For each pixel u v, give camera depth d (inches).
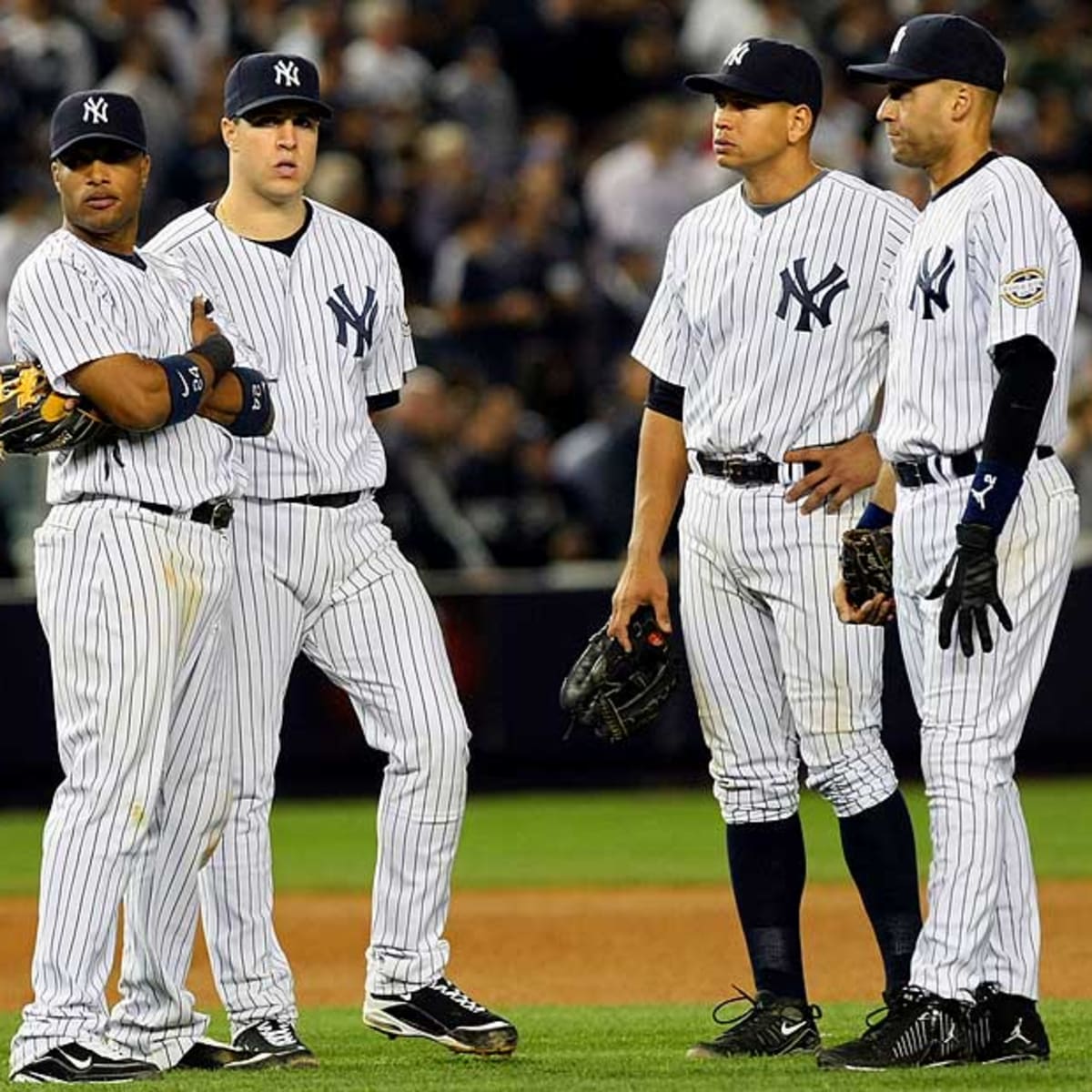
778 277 855.7
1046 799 1866.4
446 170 2327.8
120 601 778.8
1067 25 2728.8
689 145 2568.9
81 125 779.4
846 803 869.8
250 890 858.1
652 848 1670.8
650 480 906.1
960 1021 772.6
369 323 880.3
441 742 866.1
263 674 861.8
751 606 880.3
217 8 2541.8
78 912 776.3
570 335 2218.3
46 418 767.7
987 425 761.6
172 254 859.4
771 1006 860.6
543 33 2691.9
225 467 804.6
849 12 2642.7
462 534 1966.0
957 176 797.9
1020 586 777.6
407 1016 864.3
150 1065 784.9
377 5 2650.1
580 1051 874.1
